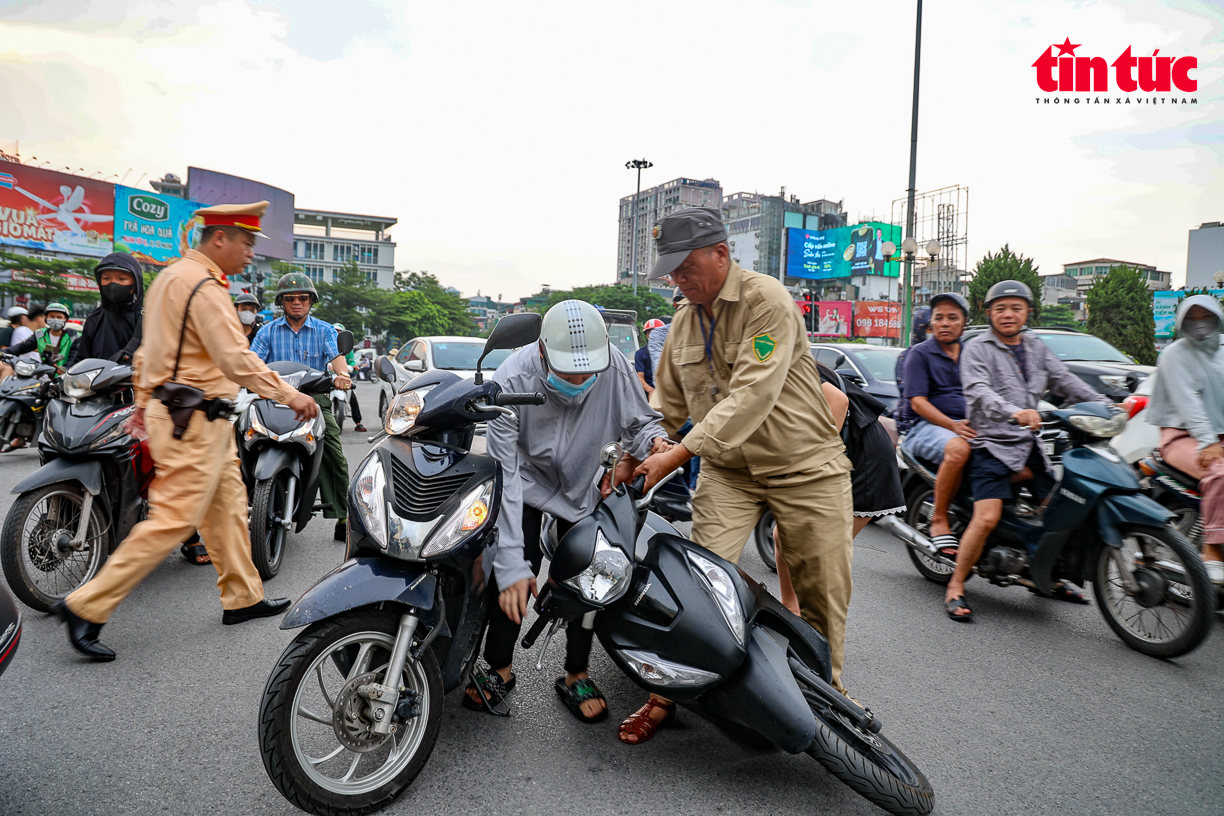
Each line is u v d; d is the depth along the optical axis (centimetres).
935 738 290
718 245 273
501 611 294
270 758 213
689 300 289
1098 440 405
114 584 329
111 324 470
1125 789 257
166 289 328
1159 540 370
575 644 301
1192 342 444
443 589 257
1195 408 435
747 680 238
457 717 296
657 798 245
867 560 550
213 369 341
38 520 394
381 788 232
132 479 413
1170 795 254
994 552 432
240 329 334
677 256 269
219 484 364
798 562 305
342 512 536
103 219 4278
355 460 878
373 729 227
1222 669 362
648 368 708
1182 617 378
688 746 279
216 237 337
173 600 415
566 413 285
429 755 244
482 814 234
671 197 16250
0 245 3944
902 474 517
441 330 8594
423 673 242
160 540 334
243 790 241
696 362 295
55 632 365
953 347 487
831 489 296
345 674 258
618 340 1608
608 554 246
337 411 694
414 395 259
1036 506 435
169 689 309
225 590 377
